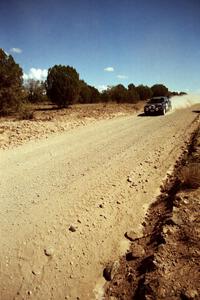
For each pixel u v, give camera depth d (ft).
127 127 49.75
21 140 35.81
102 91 161.48
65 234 13.05
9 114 71.82
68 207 15.85
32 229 13.38
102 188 19.03
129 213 15.58
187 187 17.52
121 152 29.55
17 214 14.87
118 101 142.82
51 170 22.82
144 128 47.91
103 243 12.60
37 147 31.89
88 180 20.51
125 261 11.32
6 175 21.36
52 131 43.70
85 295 9.68
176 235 12.05
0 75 66.49
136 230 13.69
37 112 80.33
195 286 8.96
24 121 54.95
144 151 30.14
